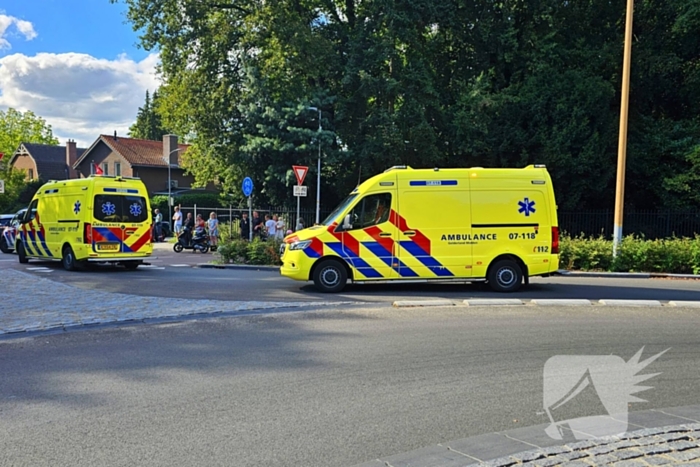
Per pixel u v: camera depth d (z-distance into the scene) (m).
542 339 7.61
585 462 3.76
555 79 24.88
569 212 25.41
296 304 10.16
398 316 9.16
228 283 13.38
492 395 5.39
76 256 15.98
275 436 4.39
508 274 12.10
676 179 24.75
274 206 25.81
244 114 24.48
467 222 12.00
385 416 4.83
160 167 49.09
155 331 8.04
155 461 3.94
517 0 26.08
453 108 25.61
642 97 27.69
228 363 6.44
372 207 11.93
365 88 23.86
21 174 41.53
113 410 4.96
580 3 27.17
